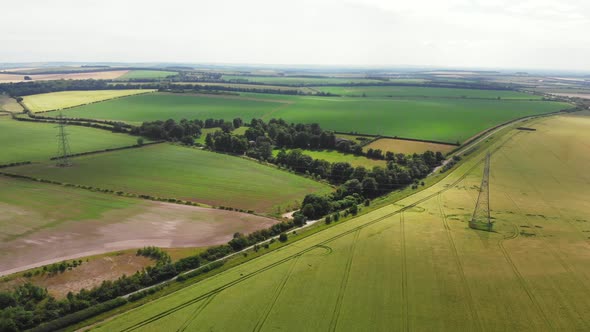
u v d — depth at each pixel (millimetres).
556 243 85938
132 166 142750
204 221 98500
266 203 113000
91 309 62250
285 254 81375
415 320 60125
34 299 65312
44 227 91188
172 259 79375
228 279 71688
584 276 72250
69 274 73000
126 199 110812
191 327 58375
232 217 101750
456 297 65938
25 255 78625
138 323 59281
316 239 88562
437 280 71062
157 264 75500
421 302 64562
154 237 88875
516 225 95500
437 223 97062
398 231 92375
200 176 134500
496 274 73000
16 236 86312
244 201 113562
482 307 63250
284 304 63938
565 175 135500
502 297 65875
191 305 63844
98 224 93938
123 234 89500
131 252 81750
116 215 99688
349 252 82000
